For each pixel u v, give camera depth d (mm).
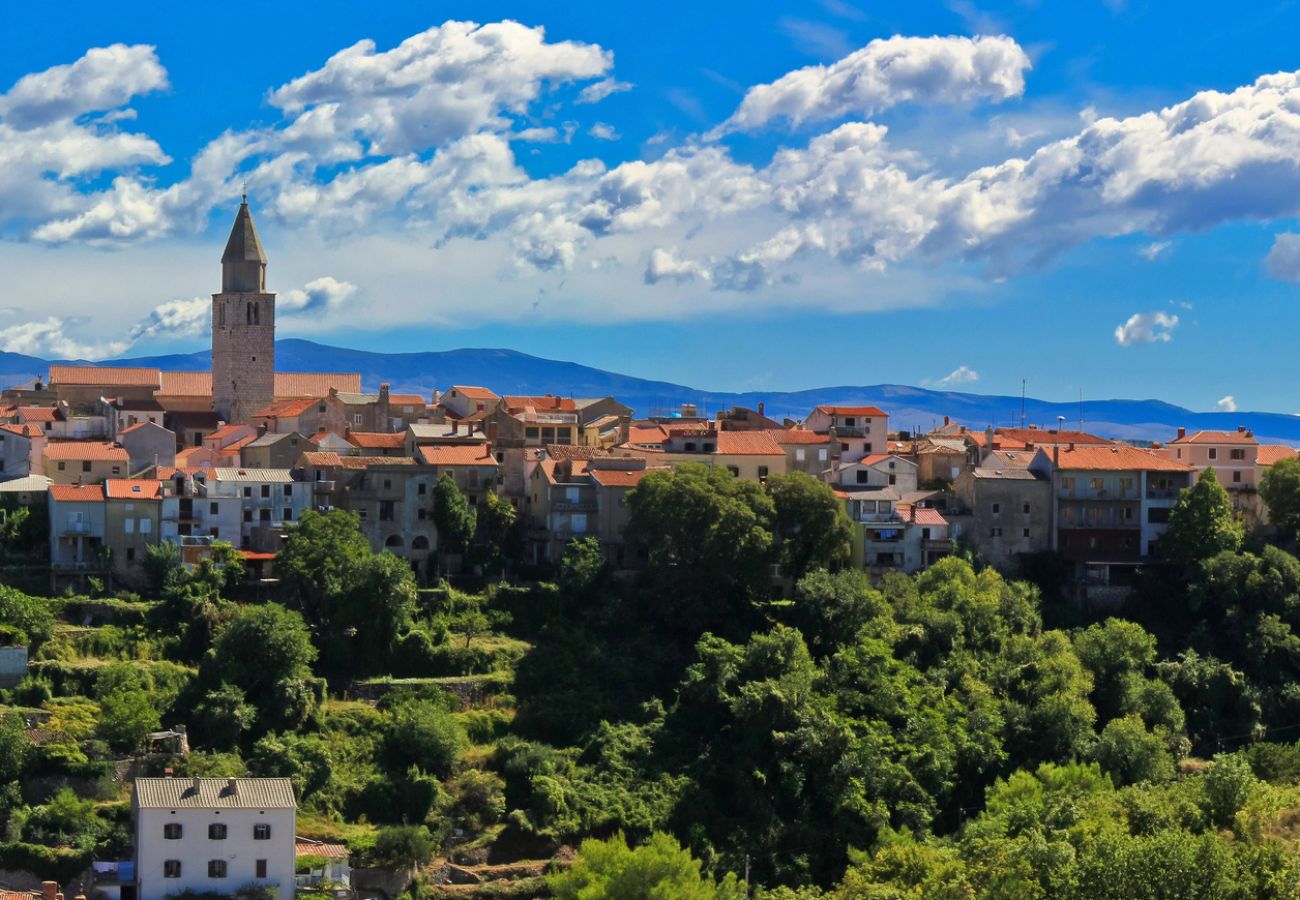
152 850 177500
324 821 199250
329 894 181500
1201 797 185375
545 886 194750
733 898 175875
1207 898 148750
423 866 195250
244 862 179250
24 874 181750
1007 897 156000
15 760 193375
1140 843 154750
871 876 176000
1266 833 172750
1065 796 188875
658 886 169000
